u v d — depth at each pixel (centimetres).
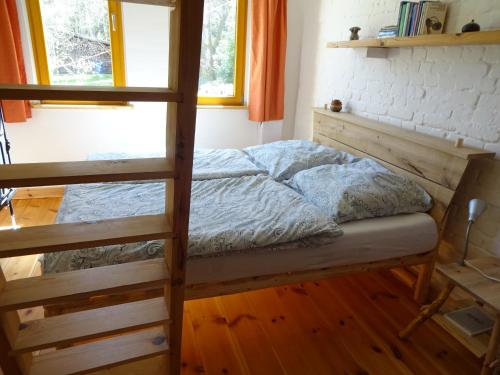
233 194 215
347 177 215
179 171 104
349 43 257
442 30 207
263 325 200
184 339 187
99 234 107
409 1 223
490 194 190
